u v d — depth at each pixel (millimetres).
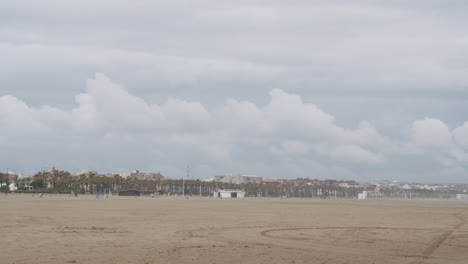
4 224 47125
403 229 48031
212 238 36344
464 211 105312
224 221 57156
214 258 25875
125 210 83375
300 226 50125
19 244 30828
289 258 26406
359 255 28078
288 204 145000
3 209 79312
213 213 77188
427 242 36000
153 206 106500
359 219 65500
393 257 27609
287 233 41406
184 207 103250
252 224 52469
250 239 35938
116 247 29891
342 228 47938
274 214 76562
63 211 75875
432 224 57250
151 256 26172
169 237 36719
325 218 66812
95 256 25953
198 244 32062
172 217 64188
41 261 24125
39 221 52219
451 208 129250
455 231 46719
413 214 85125
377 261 26000
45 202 121375
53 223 49625
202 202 153000
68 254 26609
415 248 32094
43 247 29516
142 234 38938
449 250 31406
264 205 129125
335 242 34781
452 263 25906
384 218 69562
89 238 35125
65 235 37156
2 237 34844
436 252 30250
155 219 59281
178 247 30172
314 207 117375
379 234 41875
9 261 24062
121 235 37875
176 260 25016
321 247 31594
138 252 27688
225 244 32281
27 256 25750
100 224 49469
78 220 55219
